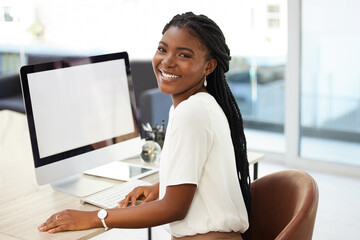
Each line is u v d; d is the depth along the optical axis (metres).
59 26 5.70
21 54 5.90
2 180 1.98
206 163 1.52
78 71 1.92
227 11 4.42
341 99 3.89
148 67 4.43
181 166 1.46
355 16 3.71
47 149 1.83
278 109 4.39
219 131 1.53
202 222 1.53
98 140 1.99
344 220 3.19
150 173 2.03
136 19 5.21
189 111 1.47
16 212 1.66
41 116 1.81
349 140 3.94
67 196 1.80
